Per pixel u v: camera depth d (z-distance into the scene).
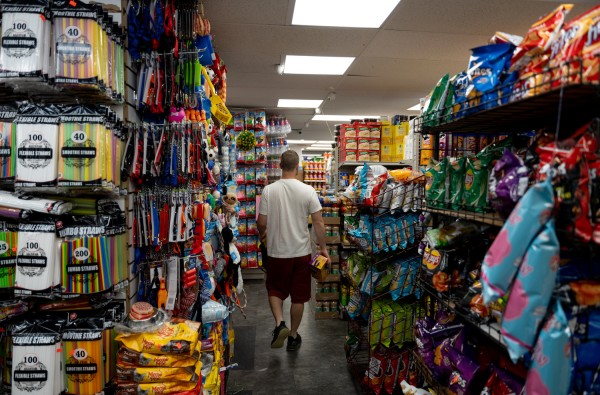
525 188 1.12
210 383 1.86
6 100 1.62
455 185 1.67
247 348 3.34
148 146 1.71
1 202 1.39
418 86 5.48
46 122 1.41
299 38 3.73
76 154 1.41
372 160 3.84
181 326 1.57
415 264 2.44
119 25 1.71
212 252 2.41
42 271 1.38
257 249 5.90
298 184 3.09
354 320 3.01
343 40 3.78
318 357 3.17
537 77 1.11
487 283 1.02
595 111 1.22
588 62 0.94
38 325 1.43
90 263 1.44
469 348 1.59
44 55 1.38
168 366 1.45
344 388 2.68
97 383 1.45
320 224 3.16
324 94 5.95
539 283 0.95
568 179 1.00
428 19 3.31
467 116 1.40
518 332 0.97
